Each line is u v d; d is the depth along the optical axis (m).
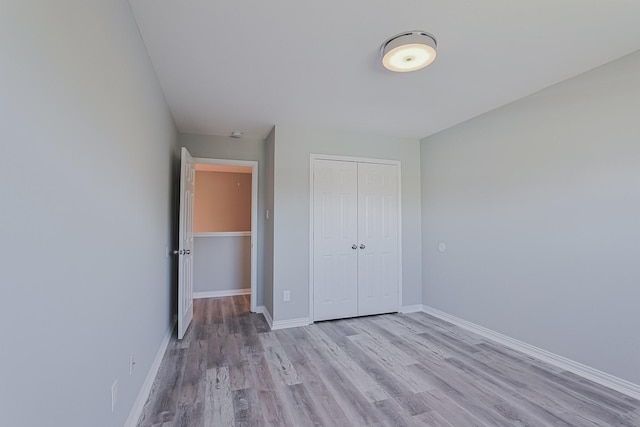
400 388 2.24
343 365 2.60
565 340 2.53
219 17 1.76
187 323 3.41
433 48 1.92
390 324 3.66
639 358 2.10
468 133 3.48
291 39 1.97
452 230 3.72
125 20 1.61
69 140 1.03
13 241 0.76
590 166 2.38
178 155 3.85
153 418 1.88
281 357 2.75
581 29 1.87
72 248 1.06
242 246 5.18
